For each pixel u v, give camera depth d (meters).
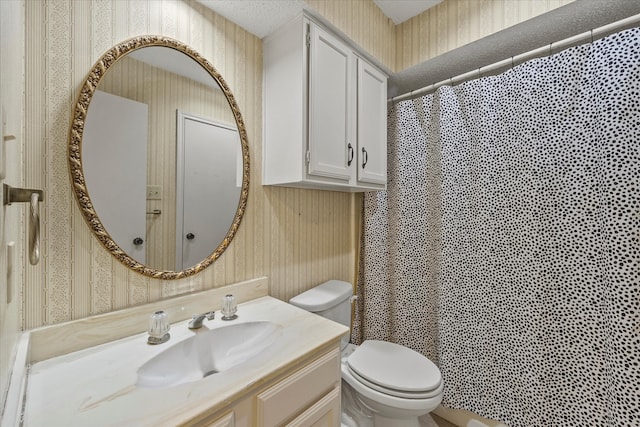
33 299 0.73
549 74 1.19
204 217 1.08
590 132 1.09
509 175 1.30
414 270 1.66
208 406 0.57
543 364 1.19
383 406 1.17
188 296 1.02
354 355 1.39
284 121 1.22
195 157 1.06
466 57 1.47
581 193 1.11
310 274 1.58
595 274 1.07
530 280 1.23
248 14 1.15
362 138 1.42
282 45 1.22
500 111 1.33
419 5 1.48
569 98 1.14
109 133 0.85
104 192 0.84
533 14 1.16
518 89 1.28
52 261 0.76
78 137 0.79
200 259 1.07
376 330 1.77
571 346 1.12
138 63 0.92
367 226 1.82
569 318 1.13
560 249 1.16
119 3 0.88
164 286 0.98
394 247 1.75
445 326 1.48
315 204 1.62
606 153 1.04
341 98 1.30
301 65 1.15
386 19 1.56
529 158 1.24
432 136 1.60
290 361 0.74
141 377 0.71
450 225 1.48
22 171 0.70
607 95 1.04
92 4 0.83
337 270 1.79
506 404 1.28
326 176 1.25
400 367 1.29
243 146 1.21
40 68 0.73
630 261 0.99
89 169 0.81
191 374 0.85
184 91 1.03
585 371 1.09
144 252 0.92
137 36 0.91
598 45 1.07
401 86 1.81
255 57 1.28
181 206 1.02
